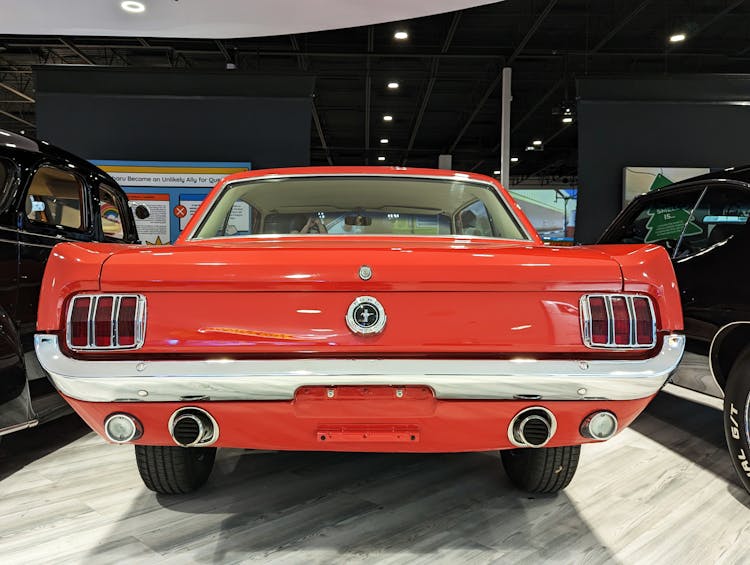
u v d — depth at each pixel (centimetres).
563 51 1287
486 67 1420
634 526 198
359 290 142
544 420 144
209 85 800
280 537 188
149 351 140
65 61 1507
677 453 280
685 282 265
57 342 141
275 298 141
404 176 225
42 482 239
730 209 262
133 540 186
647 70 1406
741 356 218
